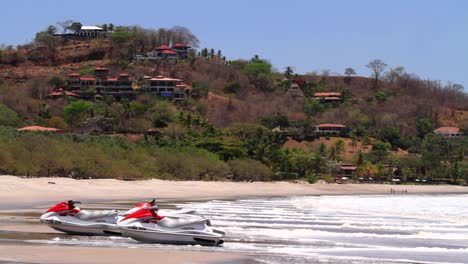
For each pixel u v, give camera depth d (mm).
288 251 28984
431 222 49469
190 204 68500
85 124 154875
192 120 163500
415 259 27422
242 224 43656
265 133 172375
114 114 162875
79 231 32531
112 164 96625
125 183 90938
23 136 92125
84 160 91562
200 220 30812
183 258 25516
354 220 49812
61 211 32750
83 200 66250
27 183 72688
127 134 155500
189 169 112562
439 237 36531
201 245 30344
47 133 106812
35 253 25438
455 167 172875
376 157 175250
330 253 28688
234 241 32562
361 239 35031
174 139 142875
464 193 139625
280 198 91750
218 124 192250
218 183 110062
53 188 73000
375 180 162250
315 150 174750
